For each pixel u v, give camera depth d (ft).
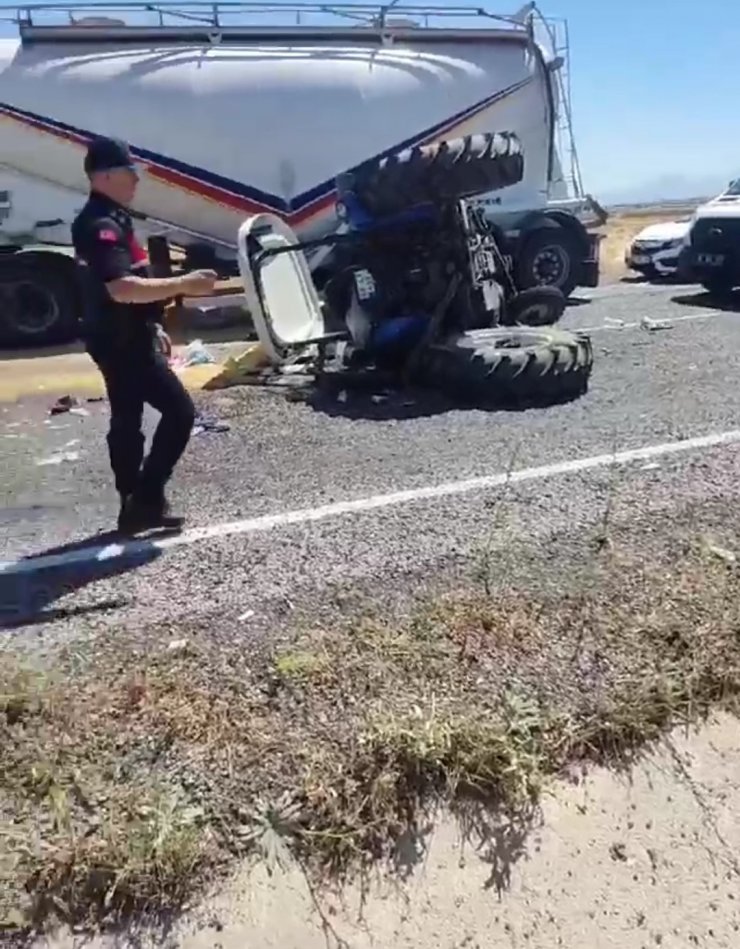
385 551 13.14
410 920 7.75
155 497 14.28
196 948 7.39
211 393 23.81
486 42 37.32
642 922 7.88
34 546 14.14
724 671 10.03
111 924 7.47
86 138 33.81
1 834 7.94
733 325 31.73
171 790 8.43
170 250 36.32
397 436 19.26
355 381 23.62
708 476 15.65
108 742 8.99
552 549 12.87
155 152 34.27
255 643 10.69
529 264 38.58
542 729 9.18
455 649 10.39
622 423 19.43
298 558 13.08
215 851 7.96
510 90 37.60
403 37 36.55
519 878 8.11
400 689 9.69
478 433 19.19
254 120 34.71
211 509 15.34
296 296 25.68
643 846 8.45
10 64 33.32
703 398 21.26
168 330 35.65
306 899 7.77
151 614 11.60
